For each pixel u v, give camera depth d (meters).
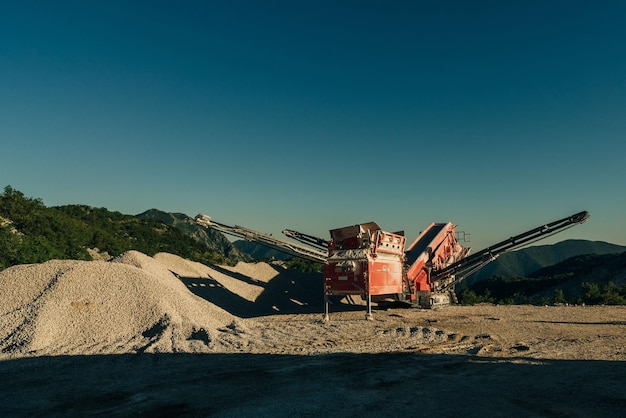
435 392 8.34
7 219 53.44
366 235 21.61
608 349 12.98
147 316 15.35
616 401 7.59
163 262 28.06
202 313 17.27
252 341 14.55
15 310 14.86
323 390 8.58
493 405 7.44
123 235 83.25
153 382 9.39
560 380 9.13
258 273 33.25
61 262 18.58
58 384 9.28
